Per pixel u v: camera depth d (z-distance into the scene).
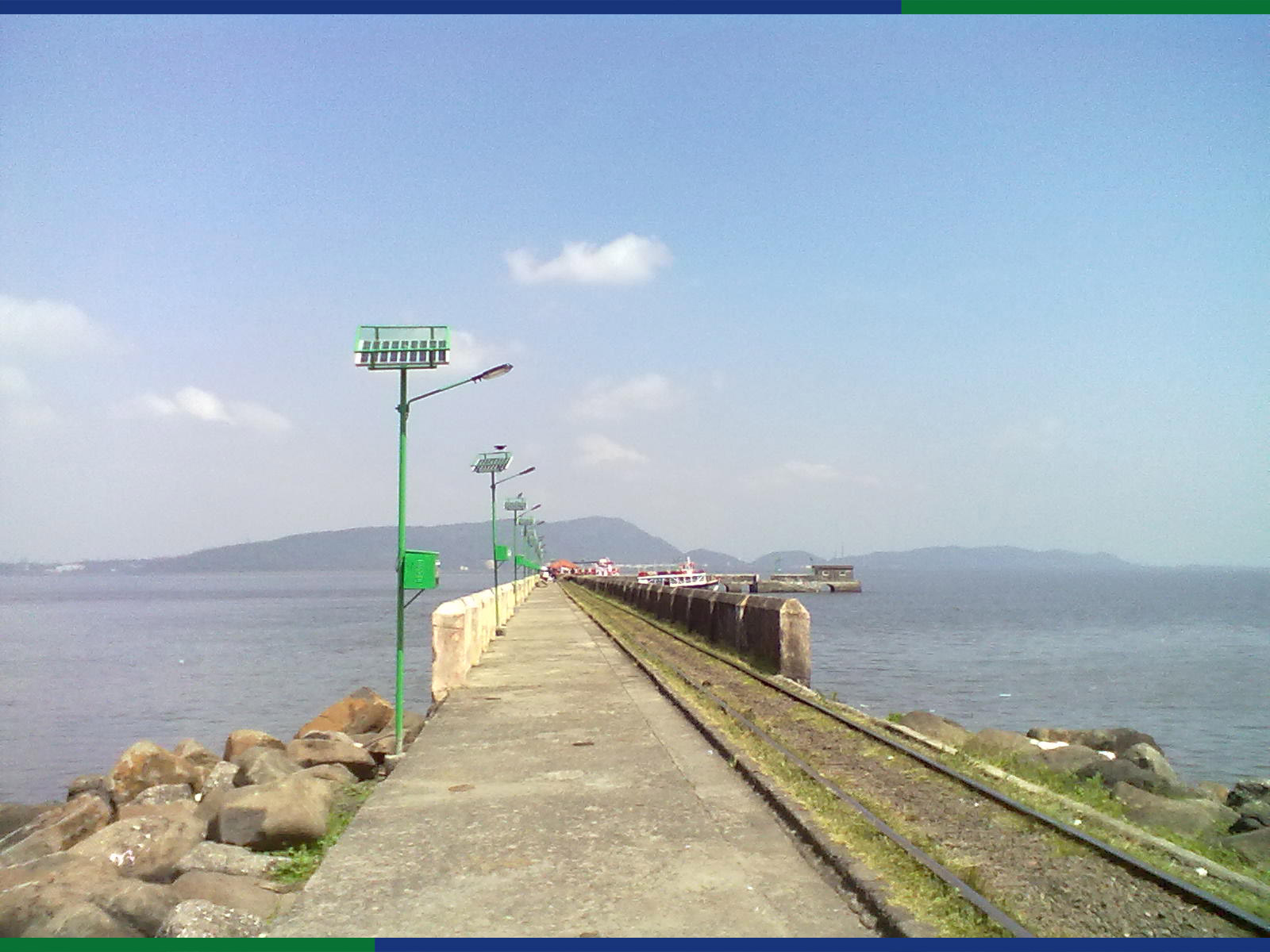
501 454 34.38
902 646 52.09
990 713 27.61
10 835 11.57
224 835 7.46
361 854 6.77
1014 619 80.69
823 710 13.70
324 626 76.25
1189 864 6.81
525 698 14.18
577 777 9.08
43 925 5.80
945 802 8.47
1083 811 8.21
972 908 5.48
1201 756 21.73
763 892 5.87
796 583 147.50
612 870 6.31
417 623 77.88
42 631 80.06
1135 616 87.56
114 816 12.30
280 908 6.08
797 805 7.70
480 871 6.34
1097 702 30.36
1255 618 84.19
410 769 9.55
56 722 30.39
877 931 5.25
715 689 16.27
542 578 92.69
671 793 8.45
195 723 29.66
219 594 175.50
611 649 22.05
